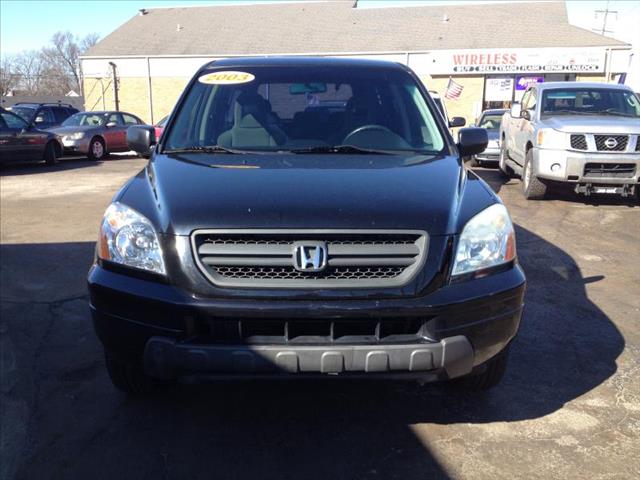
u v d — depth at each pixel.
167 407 3.32
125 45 34.03
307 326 2.64
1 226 7.99
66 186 11.85
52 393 3.48
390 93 4.09
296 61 4.34
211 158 3.46
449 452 2.92
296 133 3.80
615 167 8.83
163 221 2.75
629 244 7.07
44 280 5.58
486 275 2.80
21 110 20.78
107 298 2.77
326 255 2.62
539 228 7.85
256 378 2.65
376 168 3.26
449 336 2.68
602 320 4.64
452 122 7.28
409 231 2.68
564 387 3.58
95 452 2.92
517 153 11.02
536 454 2.91
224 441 3.01
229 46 32.66
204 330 2.67
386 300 2.62
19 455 2.90
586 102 9.94
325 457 2.88
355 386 3.54
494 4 33.81
